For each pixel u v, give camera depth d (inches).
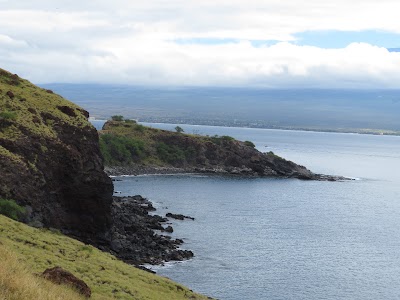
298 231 4913.9
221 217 5438.0
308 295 3078.2
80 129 3863.2
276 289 3142.2
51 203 3457.2
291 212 6038.4
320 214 6013.8
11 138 3467.0
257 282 3250.5
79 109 4247.0
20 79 4549.7
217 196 7032.5
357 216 6018.7
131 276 2146.9
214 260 3671.3
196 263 3560.5
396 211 6565.0
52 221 3398.1
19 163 3336.6
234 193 7431.1
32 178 3356.3
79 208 3582.7
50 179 3499.0
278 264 3690.9
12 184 3230.8
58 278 1353.3
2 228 2272.4
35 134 3595.0
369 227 5344.5
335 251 4195.4
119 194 6752.0
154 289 2052.2
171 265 3464.6
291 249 4163.4
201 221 5137.8
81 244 2583.7
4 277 971.3
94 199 3636.8
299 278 3393.2
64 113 4035.4
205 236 4434.1
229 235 4539.9
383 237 4867.1
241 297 2970.0
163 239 4094.5
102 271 2011.6
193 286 3083.2
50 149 3585.1
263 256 3882.9
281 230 4913.9
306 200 7121.1
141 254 3612.2
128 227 4244.6
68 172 3585.1
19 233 2300.7
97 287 1700.3
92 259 2219.5
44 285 1135.6
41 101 4097.0
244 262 3683.6
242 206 6279.5
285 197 7308.1
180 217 5187.0
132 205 5477.4
